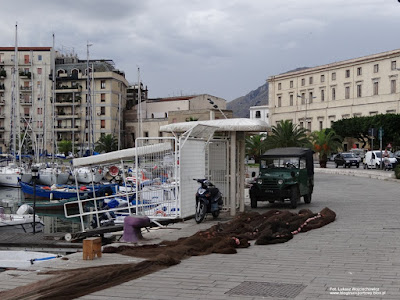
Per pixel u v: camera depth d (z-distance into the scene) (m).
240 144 18.19
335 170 54.28
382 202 21.45
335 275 7.95
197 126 15.20
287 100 117.62
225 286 7.30
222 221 15.71
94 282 7.44
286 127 44.22
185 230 13.88
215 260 9.36
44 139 77.75
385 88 92.94
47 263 9.23
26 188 43.84
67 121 108.25
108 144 97.75
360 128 87.19
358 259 9.30
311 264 8.88
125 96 115.62
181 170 14.63
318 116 108.62
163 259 8.84
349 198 24.03
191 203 15.26
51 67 109.50
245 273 8.19
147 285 7.44
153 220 13.82
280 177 19.66
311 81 110.56
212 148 17.94
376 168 59.06
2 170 57.19
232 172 17.50
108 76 105.50
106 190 36.97
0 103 109.06
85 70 108.19
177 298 6.67
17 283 7.66
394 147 83.25
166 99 108.62
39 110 108.19
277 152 20.78
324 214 15.62
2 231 19.89
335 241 11.46
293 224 13.00
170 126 17.00
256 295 6.75
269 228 12.23
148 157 14.81
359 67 98.69
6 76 109.81
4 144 109.25
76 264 9.05
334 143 59.84
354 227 13.76
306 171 21.00
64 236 14.26
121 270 8.01
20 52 110.12
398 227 13.67
